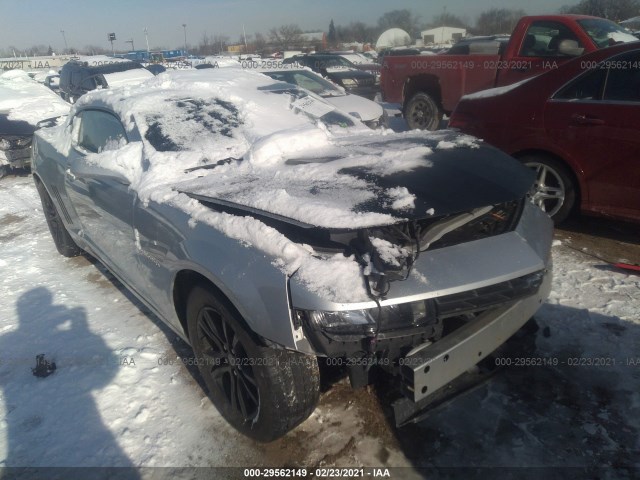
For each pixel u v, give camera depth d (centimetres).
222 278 205
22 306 371
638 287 339
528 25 648
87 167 314
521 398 251
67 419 254
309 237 202
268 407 207
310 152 282
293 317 184
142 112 318
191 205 238
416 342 195
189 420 250
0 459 230
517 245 214
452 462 218
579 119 388
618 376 261
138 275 291
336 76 1110
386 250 186
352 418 244
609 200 389
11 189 717
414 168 233
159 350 307
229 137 309
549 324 305
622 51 377
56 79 1689
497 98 443
